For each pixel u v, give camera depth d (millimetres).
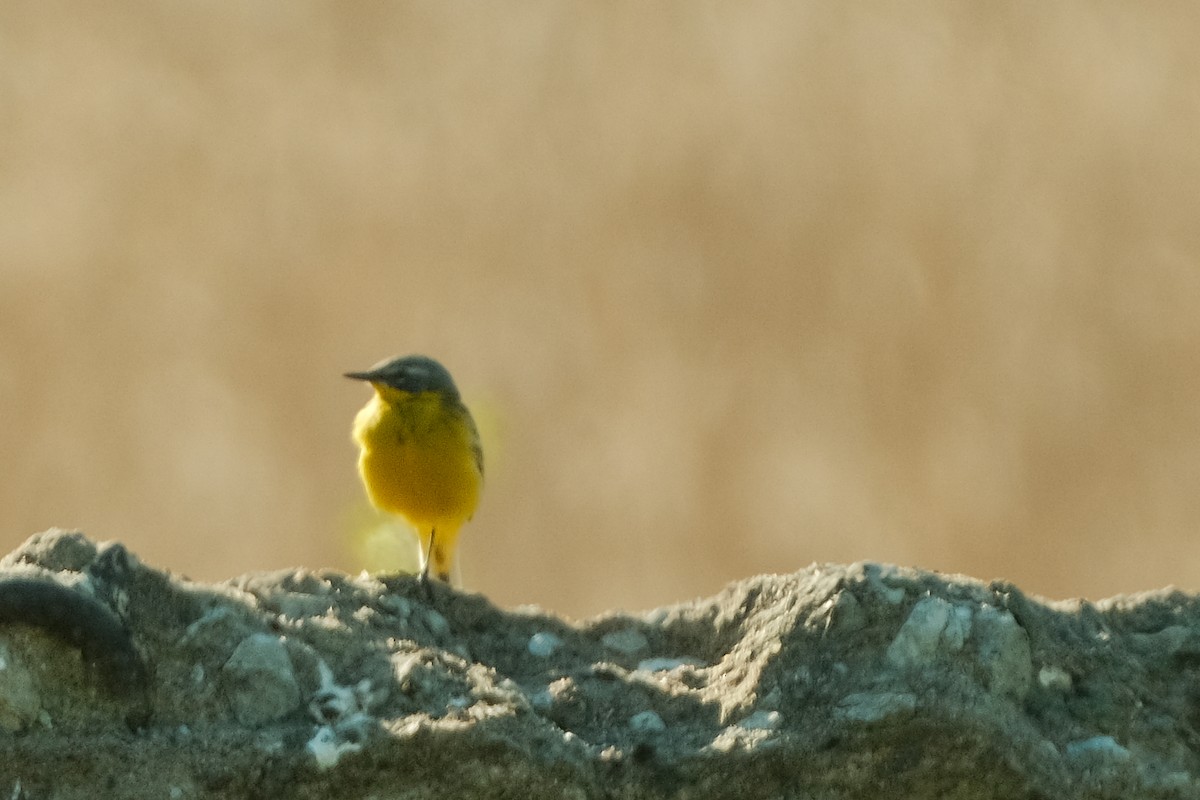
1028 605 10812
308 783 9375
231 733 9547
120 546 9992
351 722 9617
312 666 10000
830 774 9945
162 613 9891
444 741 9477
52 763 9133
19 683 9234
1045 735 10422
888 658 10367
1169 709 10805
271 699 9750
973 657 10391
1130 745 10555
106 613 9453
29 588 9258
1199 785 10430
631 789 9891
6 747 9117
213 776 9281
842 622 10484
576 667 11312
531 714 9883
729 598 11531
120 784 9195
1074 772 10234
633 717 10453
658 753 9977
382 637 10648
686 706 10516
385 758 9445
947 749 9938
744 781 9922
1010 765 9961
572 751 9773
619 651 11570
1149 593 11547
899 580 10680
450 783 9492
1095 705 10633
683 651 11547
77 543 9930
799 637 10492
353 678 10016
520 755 9578
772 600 11211
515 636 11570
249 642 9875
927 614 10453
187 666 9758
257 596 10867
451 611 11602
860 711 10008
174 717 9609
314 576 11414
